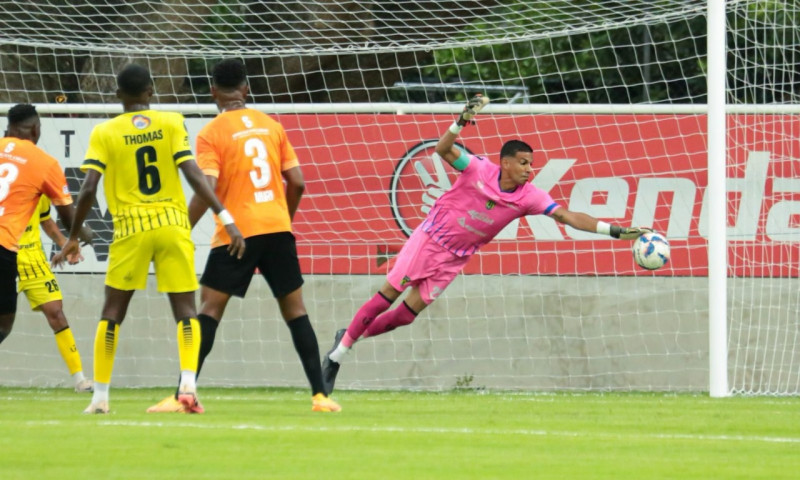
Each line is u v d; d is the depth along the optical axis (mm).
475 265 36781
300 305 23859
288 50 39906
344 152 36781
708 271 33250
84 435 18234
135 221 21562
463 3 43781
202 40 39969
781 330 35688
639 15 37625
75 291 37438
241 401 28906
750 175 35375
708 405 27734
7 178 24172
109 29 43750
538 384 36469
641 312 36188
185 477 14266
